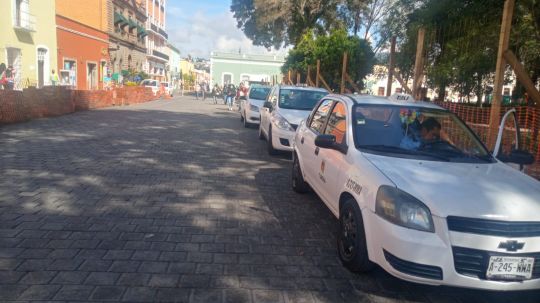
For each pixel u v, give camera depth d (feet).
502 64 21.29
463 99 38.29
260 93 60.08
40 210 18.60
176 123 56.80
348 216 14.42
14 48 82.84
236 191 23.43
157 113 72.23
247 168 29.60
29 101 51.21
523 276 11.41
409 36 41.04
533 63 33.22
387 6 81.66
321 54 67.26
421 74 28.94
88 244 15.28
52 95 57.06
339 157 16.40
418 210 11.82
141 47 189.47
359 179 14.05
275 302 12.05
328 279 13.60
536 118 20.88
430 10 38.78
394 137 16.28
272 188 24.40
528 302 12.88
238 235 16.93
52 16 97.40
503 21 20.97
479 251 11.35
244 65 217.36
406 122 16.97
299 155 22.65
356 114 17.19
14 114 47.34
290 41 115.03
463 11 35.91
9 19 81.00
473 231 11.40
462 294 13.20
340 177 15.62
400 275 11.85
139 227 17.20
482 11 34.24
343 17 105.09
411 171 13.55
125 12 163.02
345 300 12.41
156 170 27.37
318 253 15.57
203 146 38.22
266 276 13.56
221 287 12.70
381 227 12.34
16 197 20.24
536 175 20.53
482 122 24.27
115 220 17.84
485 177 13.58
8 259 13.82
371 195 13.04
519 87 33.86
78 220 17.61
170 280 12.94
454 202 11.77
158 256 14.57
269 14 102.06
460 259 11.41
